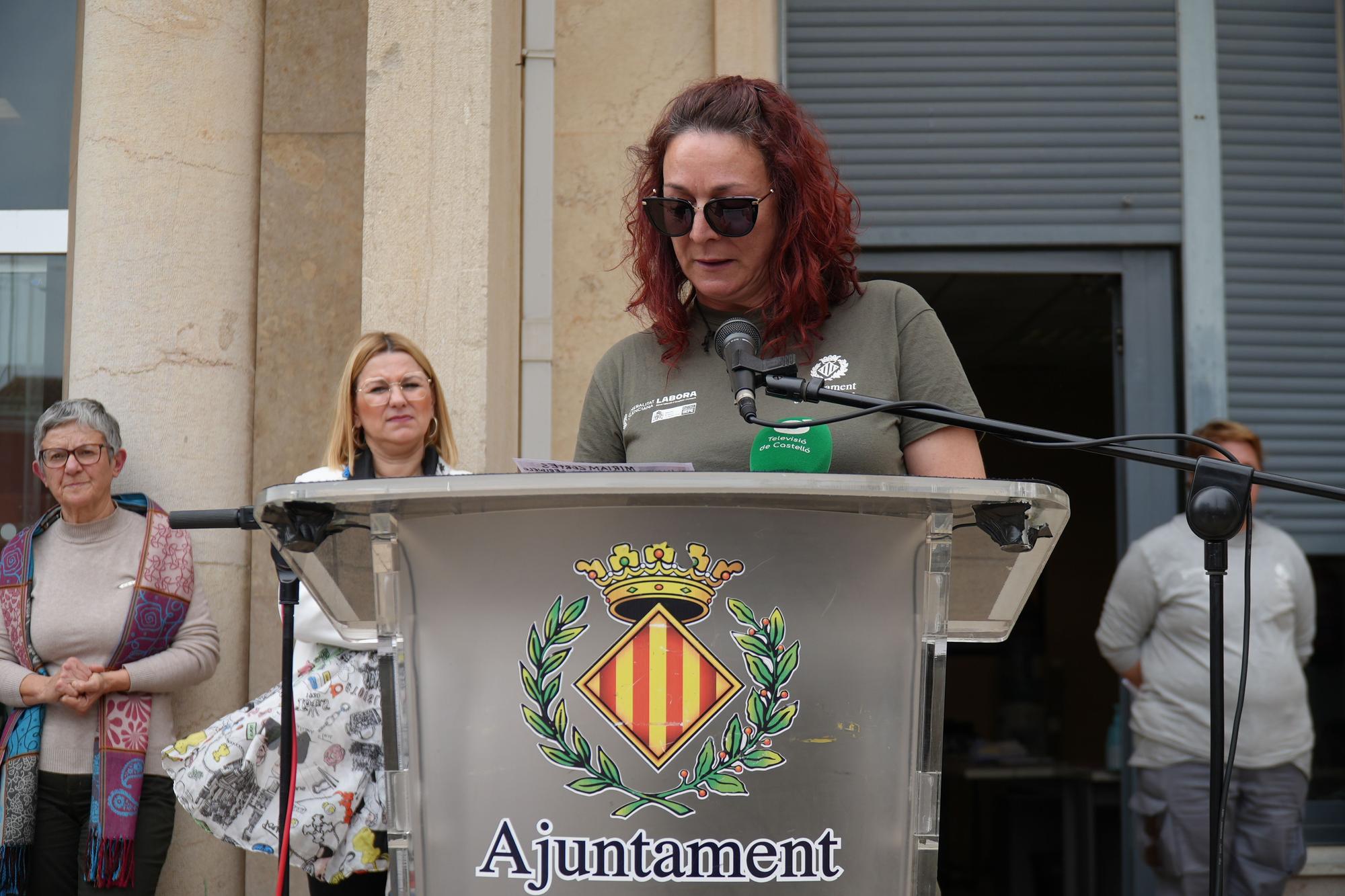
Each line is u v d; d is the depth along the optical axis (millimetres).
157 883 3447
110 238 3799
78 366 3801
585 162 4289
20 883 3176
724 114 1646
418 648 1186
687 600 1158
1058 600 9273
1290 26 4520
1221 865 1412
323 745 2424
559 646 1160
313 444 4164
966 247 4480
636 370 1767
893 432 1584
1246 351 4422
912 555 1192
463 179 3588
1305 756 3660
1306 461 4418
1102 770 6070
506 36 3861
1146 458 1447
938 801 1178
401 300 3564
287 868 1606
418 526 1190
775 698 1154
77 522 3402
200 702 3693
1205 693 3678
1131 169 4453
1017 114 4461
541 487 1093
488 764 1158
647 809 1139
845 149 4449
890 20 4469
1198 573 3719
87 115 3877
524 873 1144
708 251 1612
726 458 1603
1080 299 6980
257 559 3961
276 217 4230
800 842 1144
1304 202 4473
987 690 9289
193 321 3838
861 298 1682
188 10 3906
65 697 3186
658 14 4324
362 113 4262
